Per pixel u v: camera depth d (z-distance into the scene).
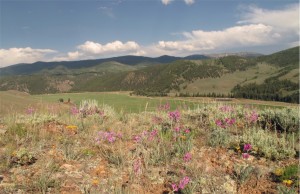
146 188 5.04
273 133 8.03
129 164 5.89
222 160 6.09
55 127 8.20
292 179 5.23
